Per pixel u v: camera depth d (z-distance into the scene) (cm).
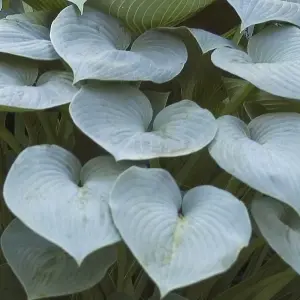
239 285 160
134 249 130
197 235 133
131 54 150
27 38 157
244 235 132
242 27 156
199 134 143
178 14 159
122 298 151
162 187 138
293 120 149
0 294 151
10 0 182
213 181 161
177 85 172
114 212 132
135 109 148
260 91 159
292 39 159
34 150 140
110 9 157
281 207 143
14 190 134
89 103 144
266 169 139
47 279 138
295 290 168
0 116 158
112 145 140
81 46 151
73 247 130
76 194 137
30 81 155
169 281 128
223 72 168
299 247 137
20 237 142
